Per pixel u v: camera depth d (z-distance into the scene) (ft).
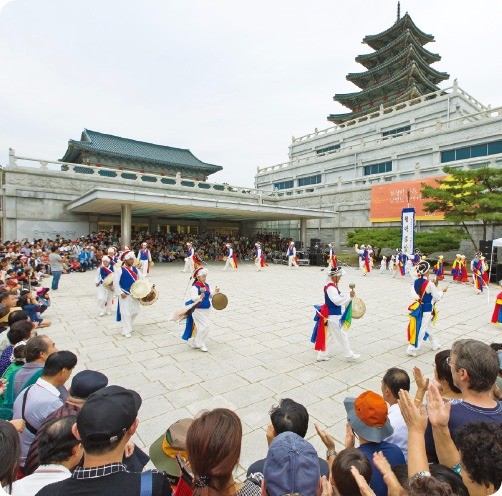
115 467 4.75
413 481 4.60
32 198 72.18
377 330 24.89
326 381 15.94
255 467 6.68
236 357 18.93
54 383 8.93
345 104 158.10
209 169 134.31
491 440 4.45
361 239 82.07
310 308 31.83
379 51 141.79
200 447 4.76
